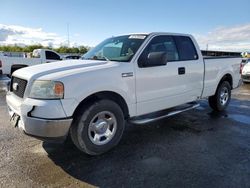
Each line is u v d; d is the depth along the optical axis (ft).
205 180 9.74
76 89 10.69
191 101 16.94
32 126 10.34
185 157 11.78
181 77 15.53
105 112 11.89
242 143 13.60
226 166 10.89
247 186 9.34
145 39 14.03
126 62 12.87
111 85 11.85
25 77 11.10
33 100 10.42
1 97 25.89
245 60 43.47
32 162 11.14
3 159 11.37
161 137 14.42
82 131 11.20
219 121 17.75
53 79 10.39
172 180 9.74
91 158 11.63
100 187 9.28
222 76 19.58
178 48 15.75
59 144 13.15
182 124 16.96
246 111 20.79
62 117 10.36
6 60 39.42
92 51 15.75
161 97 14.44
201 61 17.16
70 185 9.37
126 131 15.42
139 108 13.44
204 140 14.01
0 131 14.98
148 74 13.52
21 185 9.30
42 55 45.32
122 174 10.19
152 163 11.15
